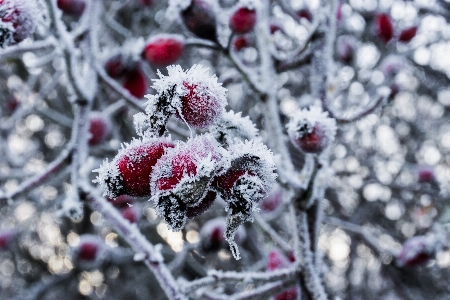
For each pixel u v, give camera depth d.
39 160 5.35
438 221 2.67
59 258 6.11
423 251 2.46
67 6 2.09
